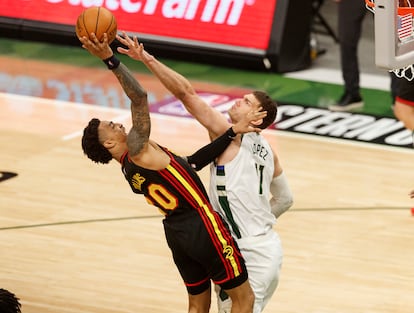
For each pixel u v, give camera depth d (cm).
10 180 1758
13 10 2689
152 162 993
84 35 955
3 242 1499
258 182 1052
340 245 1502
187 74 2425
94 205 1658
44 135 2005
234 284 1030
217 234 1022
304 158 1894
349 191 1731
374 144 1973
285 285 1366
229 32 2448
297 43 2455
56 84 2350
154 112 2153
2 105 2188
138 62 2523
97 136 1013
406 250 1488
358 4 2089
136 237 1530
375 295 1341
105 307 1295
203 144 1967
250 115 1015
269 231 1063
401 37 1020
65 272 1401
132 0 2533
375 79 2422
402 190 1741
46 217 1602
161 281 1379
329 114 2155
